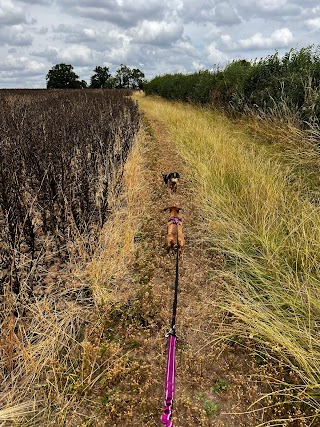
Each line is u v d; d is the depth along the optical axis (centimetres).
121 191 630
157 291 393
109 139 805
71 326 327
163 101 2888
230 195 576
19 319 321
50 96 2664
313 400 262
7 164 563
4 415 245
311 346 285
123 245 477
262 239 446
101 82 9131
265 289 376
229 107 1389
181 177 790
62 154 599
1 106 1560
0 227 467
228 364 301
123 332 335
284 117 889
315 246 412
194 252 473
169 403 221
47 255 446
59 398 260
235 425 252
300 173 660
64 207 500
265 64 1225
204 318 352
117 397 266
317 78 879
